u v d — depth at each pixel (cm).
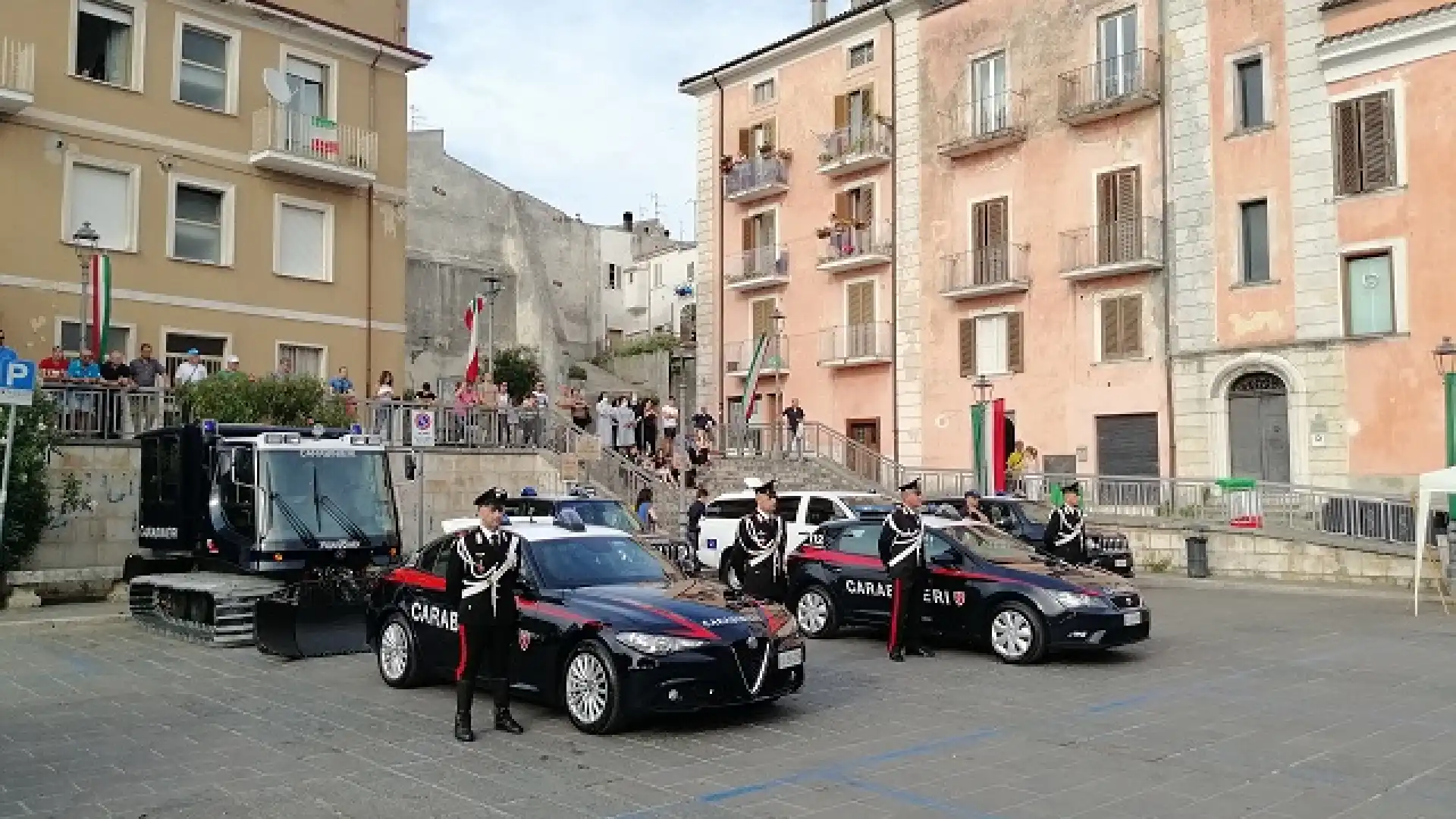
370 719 926
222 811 670
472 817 658
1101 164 2914
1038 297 3042
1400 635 1412
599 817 658
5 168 2127
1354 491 2192
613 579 989
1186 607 1748
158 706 980
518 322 4888
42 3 2189
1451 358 2289
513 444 2367
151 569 1578
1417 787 716
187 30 2425
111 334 2264
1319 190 2494
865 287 3497
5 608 1570
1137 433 2825
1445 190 2302
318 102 2652
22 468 1563
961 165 3253
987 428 2572
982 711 957
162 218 2348
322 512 1428
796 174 3728
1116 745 832
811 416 3650
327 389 2064
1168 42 2784
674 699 853
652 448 2770
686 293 5366
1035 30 3089
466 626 862
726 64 3925
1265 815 659
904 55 3412
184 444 1499
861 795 701
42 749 822
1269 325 2569
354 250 2692
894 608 1233
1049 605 1182
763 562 1281
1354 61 2438
